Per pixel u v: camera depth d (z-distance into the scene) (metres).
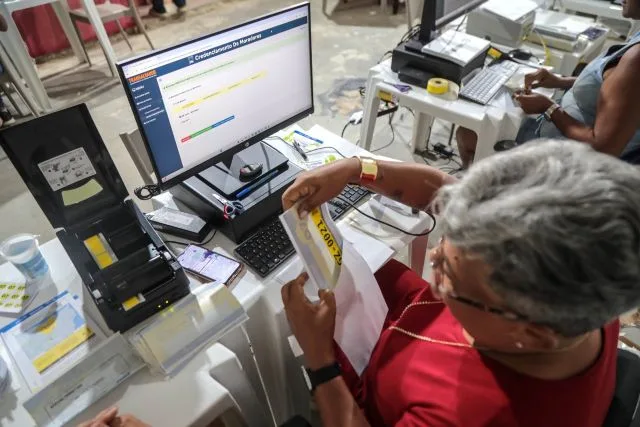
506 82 1.73
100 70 3.61
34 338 0.88
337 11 4.41
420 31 1.77
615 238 0.39
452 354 0.66
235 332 0.96
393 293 1.05
